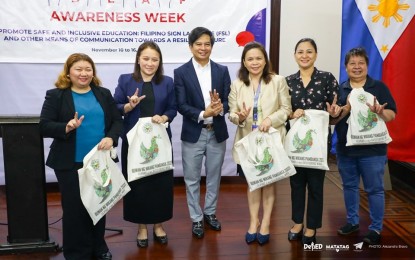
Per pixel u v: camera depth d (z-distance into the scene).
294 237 2.95
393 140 3.93
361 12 3.76
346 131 2.79
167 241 2.95
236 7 4.05
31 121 2.62
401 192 4.00
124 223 3.31
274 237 3.01
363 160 2.79
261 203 3.66
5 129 2.60
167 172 2.76
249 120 2.72
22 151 2.65
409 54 3.78
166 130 2.71
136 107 2.65
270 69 2.77
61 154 2.37
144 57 2.61
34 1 3.82
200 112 2.78
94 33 3.93
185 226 3.24
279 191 4.06
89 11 3.90
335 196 3.89
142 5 3.94
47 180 4.17
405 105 3.86
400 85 3.82
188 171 2.99
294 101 2.70
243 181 4.42
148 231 3.14
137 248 2.85
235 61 4.12
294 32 4.68
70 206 2.41
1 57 3.86
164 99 2.70
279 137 2.65
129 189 2.54
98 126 2.43
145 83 2.68
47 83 3.97
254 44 2.70
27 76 3.93
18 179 2.68
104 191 2.41
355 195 2.99
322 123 2.63
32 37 3.87
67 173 2.38
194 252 2.79
